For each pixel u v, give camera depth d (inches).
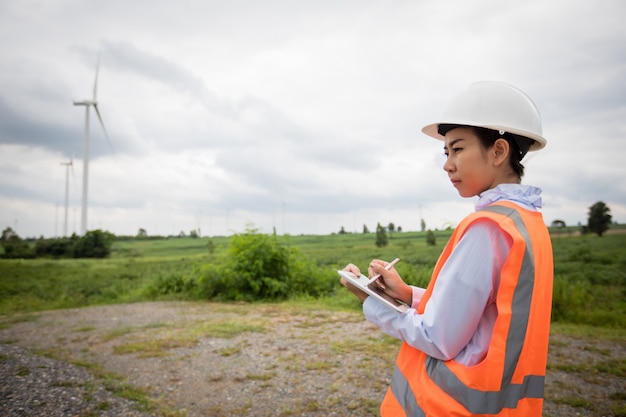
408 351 51.6
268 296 458.0
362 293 56.9
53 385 166.9
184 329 282.5
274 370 193.3
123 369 194.4
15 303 479.8
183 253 2278.5
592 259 809.5
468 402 41.9
